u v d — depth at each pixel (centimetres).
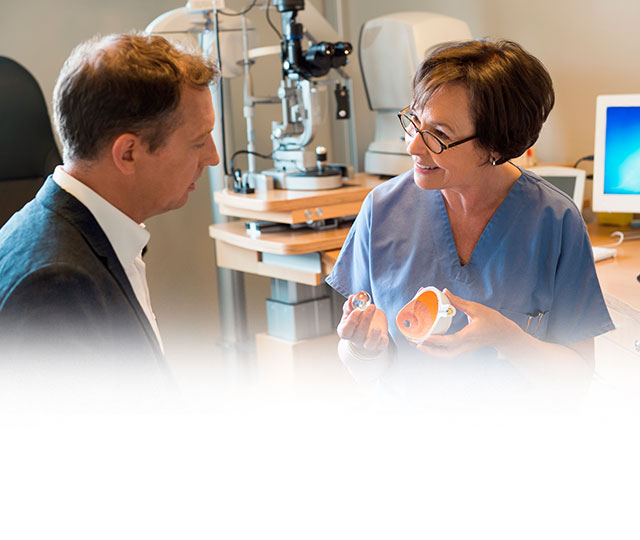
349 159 362
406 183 131
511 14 294
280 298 269
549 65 285
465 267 125
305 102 255
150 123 97
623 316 171
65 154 100
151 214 107
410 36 266
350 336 117
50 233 90
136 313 97
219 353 351
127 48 97
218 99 287
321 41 270
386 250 130
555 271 122
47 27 297
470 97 107
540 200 122
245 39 267
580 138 280
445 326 111
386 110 288
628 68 258
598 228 246
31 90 265
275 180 264
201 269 343
